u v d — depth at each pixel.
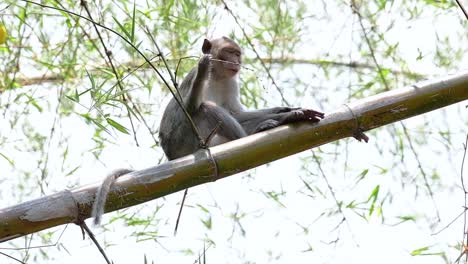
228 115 12.93
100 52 12.69
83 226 8.98
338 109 10.25
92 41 12.78
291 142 10.00
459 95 10.36
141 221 12.87
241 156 9.77
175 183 9.49
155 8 13.19
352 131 10.21
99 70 12.34
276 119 11.22
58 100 13.30
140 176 9.38
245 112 13.39
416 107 10.29
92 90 10.60
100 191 9.13
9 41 13.35
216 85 14.15
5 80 13.41
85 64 12.91
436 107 10.36
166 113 13.60
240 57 14.29
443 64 14.74
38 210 8.84
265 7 14.86
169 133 13.46
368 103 10.26
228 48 14.16
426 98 10.29
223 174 9.73
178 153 13.45
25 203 8.88
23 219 8.76
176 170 9.50
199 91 12.64
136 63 13.48
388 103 10.25
